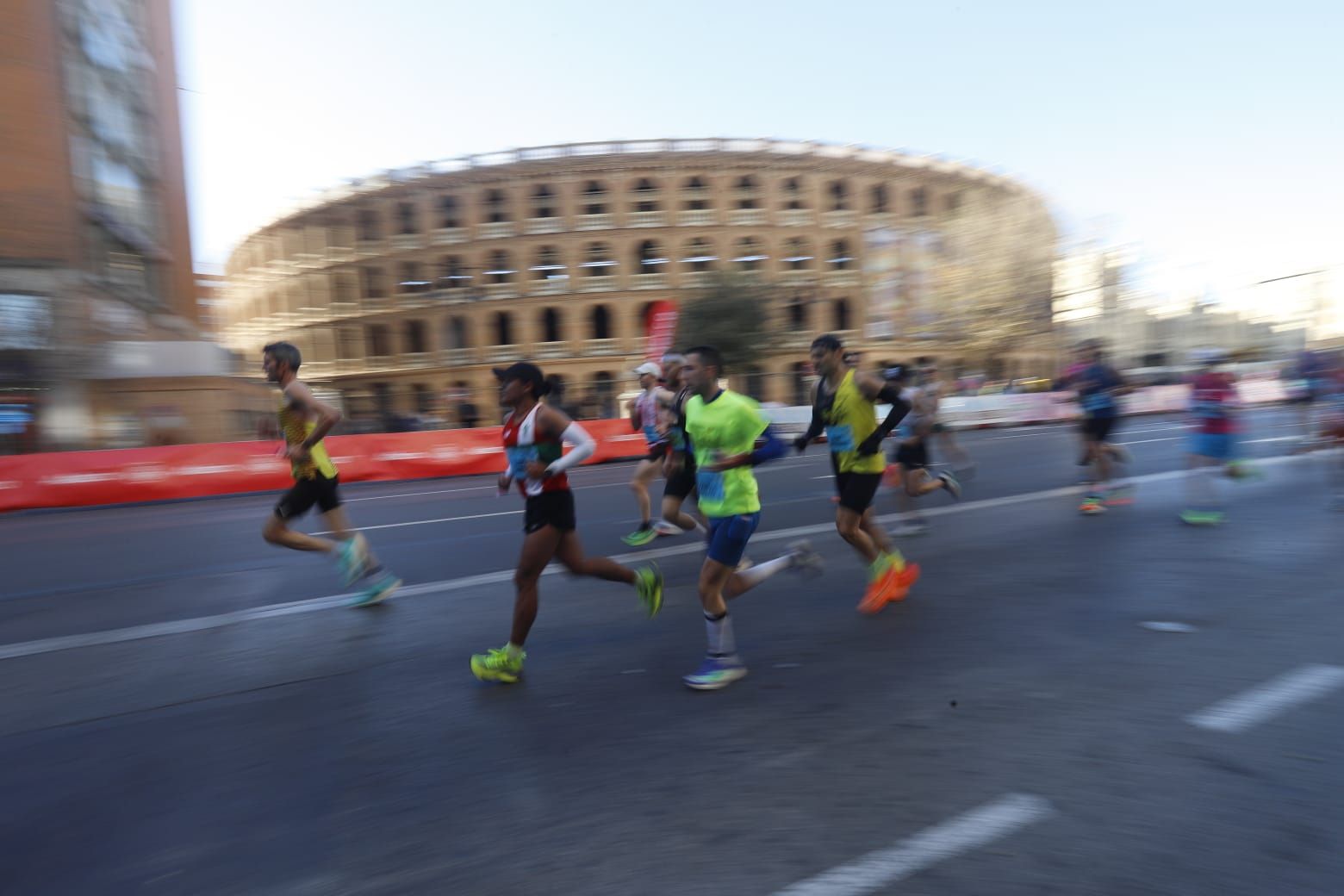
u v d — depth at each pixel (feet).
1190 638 14.67
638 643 15.66
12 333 66.74
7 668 15.28
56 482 43.68
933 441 63.82
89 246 75.31
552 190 142.82
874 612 17.21
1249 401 111.75
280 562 24.84
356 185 150.51
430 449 54.08
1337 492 31.53
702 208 143.13
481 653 15.25
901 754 10.44
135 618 18.75
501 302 142.51
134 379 71.46
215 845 8.79
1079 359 29.30
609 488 42.75
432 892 7.80
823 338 17.65
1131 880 7.63
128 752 11.28
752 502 13.25
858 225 145.38
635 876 7.93
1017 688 12.59
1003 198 150.30
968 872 7.82
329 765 10.69
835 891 7.57
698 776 10.02
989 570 20.58
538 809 9.34
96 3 78.18
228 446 48.03
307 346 155.63
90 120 75.92
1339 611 16.14
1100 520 27.30
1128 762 10.03
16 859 8.64
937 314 131.03
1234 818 8.70
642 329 141.59
